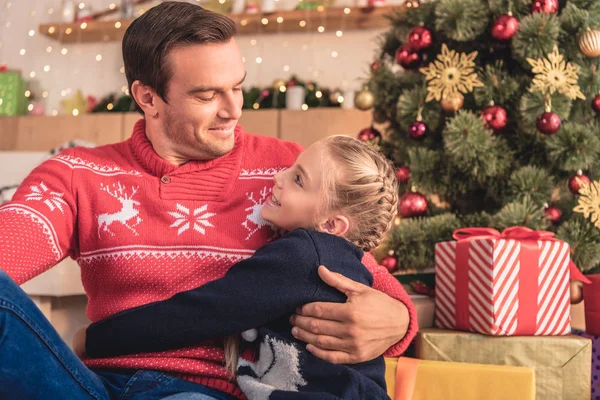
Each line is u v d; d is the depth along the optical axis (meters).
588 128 1.83
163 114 1.09
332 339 0.98
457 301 1.58
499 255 1.49
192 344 0.98
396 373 1.39
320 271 0.99
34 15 4.05
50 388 0.85
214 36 1.07
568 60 1.91
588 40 1.80
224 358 1.02
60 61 4.02
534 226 1.74
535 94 1.79
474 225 1.87
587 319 1.70
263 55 3.82
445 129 1.91
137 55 1.09
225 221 1.11
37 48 4.04
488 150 1.85
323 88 3.47
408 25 2.12
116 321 0.99
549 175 1.89
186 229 1.09
